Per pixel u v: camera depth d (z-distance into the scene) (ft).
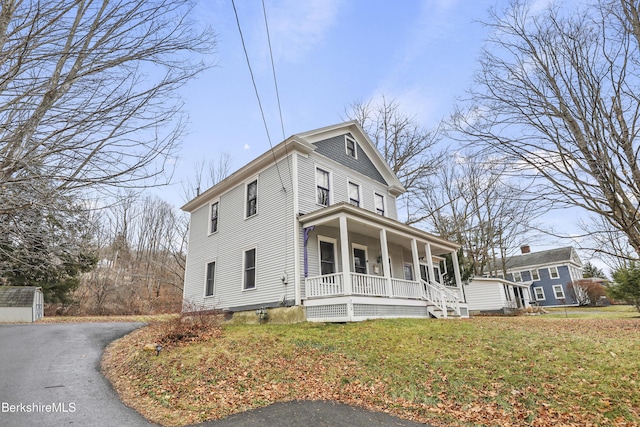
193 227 55.62
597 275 152.25
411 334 27.94
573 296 116.98
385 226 41.98
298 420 15.62
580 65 19.45
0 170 9.56
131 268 104.32
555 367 19.76
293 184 40.29
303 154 43.06
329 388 19.57
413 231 45.83
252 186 46.29
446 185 90.38
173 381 20.24
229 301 43.91
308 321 34.96
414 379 19.70
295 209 39.11
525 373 19.25
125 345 29.76
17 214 10.32
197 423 15.43
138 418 15.81
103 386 20.03
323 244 41.65
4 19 10.14
